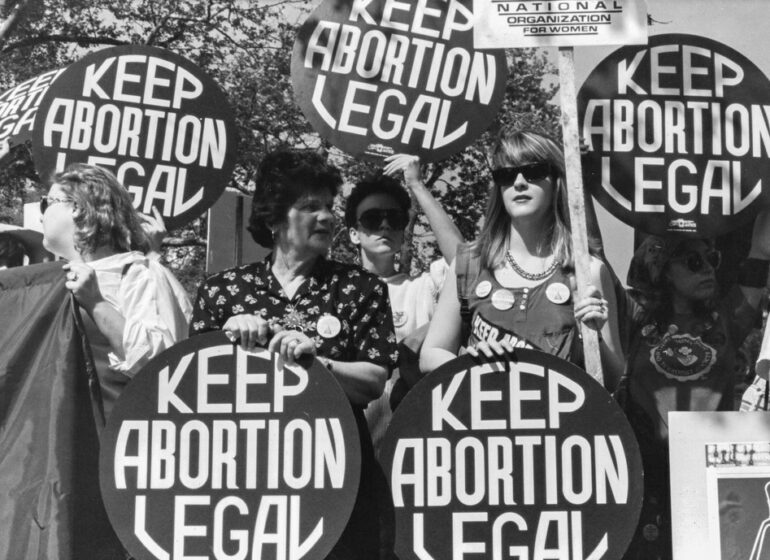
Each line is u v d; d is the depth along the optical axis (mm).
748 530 4035
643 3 4152
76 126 5035
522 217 4223
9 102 5461
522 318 4172
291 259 4055
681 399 4723
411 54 4906
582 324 3984
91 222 4359
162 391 3953
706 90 4734
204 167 5105
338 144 4902
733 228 4703
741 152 4715
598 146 4711
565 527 3895
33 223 5801
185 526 3910
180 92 5105
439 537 3926
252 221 4113
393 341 4023
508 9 4180
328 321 3984
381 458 3955
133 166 5043
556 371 3936
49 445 4090
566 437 3914
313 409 3914
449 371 3963
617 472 3893
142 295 4297
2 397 4141
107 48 5090
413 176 4891
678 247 4809
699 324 4770
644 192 4703
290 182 4027
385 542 3967
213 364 3953
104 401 4297
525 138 4258
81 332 4180
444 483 3936
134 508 3918
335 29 4930
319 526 3887
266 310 4008
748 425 4066
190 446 3938
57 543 4012
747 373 4867
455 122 4879
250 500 3908
